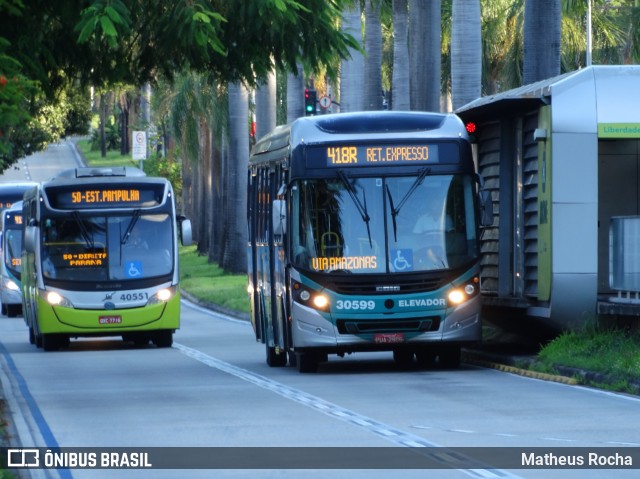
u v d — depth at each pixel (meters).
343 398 45.97
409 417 39.47
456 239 56.97
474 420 38.28
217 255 189.00
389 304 56.19
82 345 86.94
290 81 122.94
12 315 129.75
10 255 129.38
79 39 46.44
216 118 161.50
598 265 60.31
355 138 57.09
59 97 56.69
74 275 80.88
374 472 29.02
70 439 36.38
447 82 149.62
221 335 92.19
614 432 34.97
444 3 146.62
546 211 55.25
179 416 41.53
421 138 57.25
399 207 56.78
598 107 54.84
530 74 73.12
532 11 73.00
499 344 66.12
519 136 58.91
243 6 50.69
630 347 51.34
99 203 81.75
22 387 54.50
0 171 119.44
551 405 41.88
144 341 87.38
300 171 56.97
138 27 51.03
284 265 58.03
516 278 59.16
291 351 58.41
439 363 62.03
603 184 60.22
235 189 158.50
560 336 56.53
